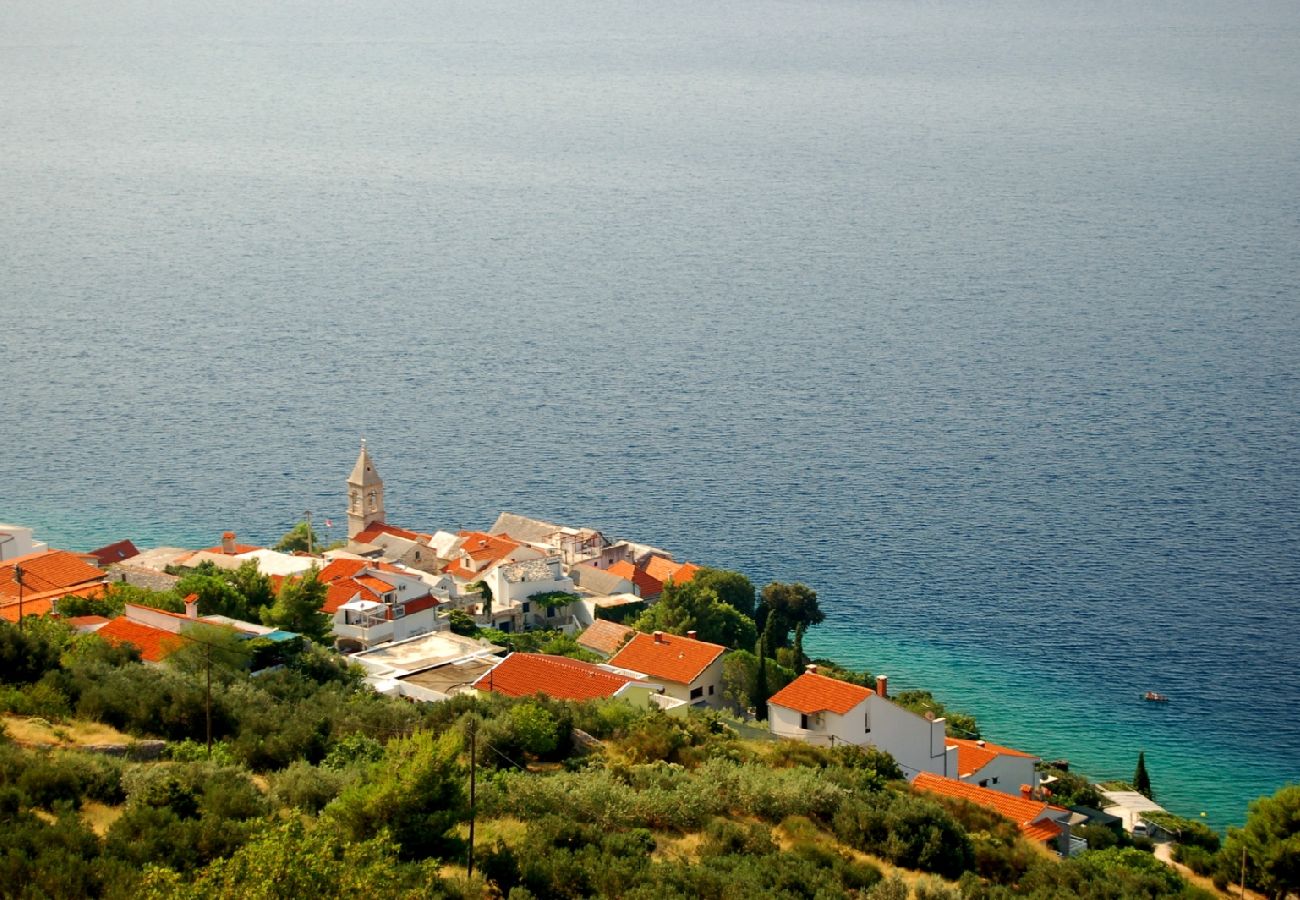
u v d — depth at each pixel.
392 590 135.00
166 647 96.56
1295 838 90.50
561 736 87.31
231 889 50.28
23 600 112.50
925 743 105.56
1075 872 77.88
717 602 151.00
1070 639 173.62
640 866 64.94
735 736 98.56
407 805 62.53
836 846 75.31
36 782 62.44
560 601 155.00
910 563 199.12
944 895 68.75
